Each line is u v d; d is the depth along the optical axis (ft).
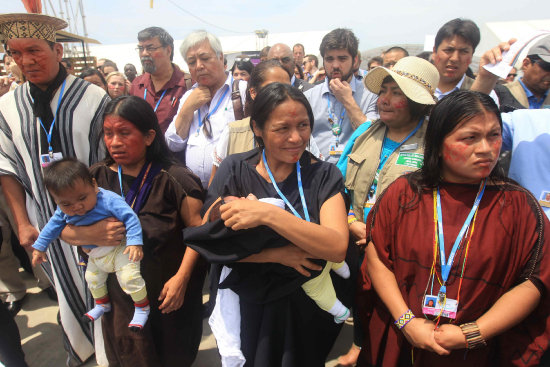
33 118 7.64
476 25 9.23
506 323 4.41
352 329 9.46
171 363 6.77
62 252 7.83
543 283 4.39
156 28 11.18
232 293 5.47
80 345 8.30
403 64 6.55
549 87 8.38
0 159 7.70
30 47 7.08
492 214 4.59
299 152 4.90
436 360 4.93
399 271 5.10
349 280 6.00
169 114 11.35
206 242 5.08
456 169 4.59
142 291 6.12
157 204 6.35
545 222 4.45
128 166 6.44
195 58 8.77
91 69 14.55
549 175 5.76
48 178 5.47
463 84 10.00
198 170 9.15
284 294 5.08
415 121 6.52
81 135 7.86
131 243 5.87
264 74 7.52
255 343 5.34
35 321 10.31
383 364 5.45
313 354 5.49
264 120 4.81
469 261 4.56
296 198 5.15
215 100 9.30
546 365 5.05
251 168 5.41
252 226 4.46
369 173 6.70
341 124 9.62
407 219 5.00
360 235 6.52
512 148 6.23
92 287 6.36
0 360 7.33
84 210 5.74
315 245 4.58
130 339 6.43
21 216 7.90
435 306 4.71
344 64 9.55
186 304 6.86
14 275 10.94
